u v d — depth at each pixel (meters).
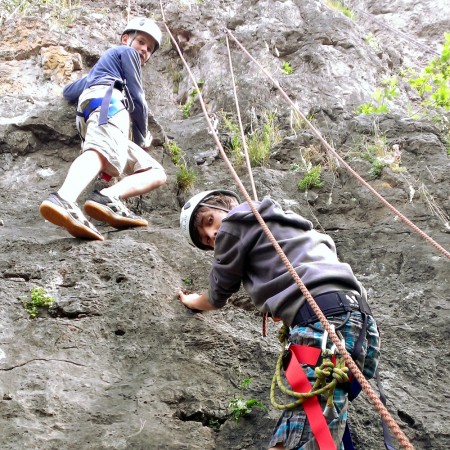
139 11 8.60
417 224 4.55
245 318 3.67
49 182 5.19
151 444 2.76
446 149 5.40
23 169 5.27
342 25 8.36
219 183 5.30
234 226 2.95
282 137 6.09
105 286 3.65
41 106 5.56
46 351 3.20
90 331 3.35
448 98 6.88
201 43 8.18
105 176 4.65
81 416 2.87
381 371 3.30
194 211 3.26
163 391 3.03
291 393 2.48
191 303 3.53
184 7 8.66
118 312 3.47
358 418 2.97
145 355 3.27
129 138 5.02
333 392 2.45
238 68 7.68
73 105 5.53
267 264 2.82
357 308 2.66
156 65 8.16
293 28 8.19
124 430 2.80
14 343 3.22
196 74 7.88
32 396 2.91
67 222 4.04
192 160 5.63
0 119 5.49
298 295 2.68
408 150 5.38
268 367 3.28
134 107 4.94
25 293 3.54
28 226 4.64
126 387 3.06
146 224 4.50
